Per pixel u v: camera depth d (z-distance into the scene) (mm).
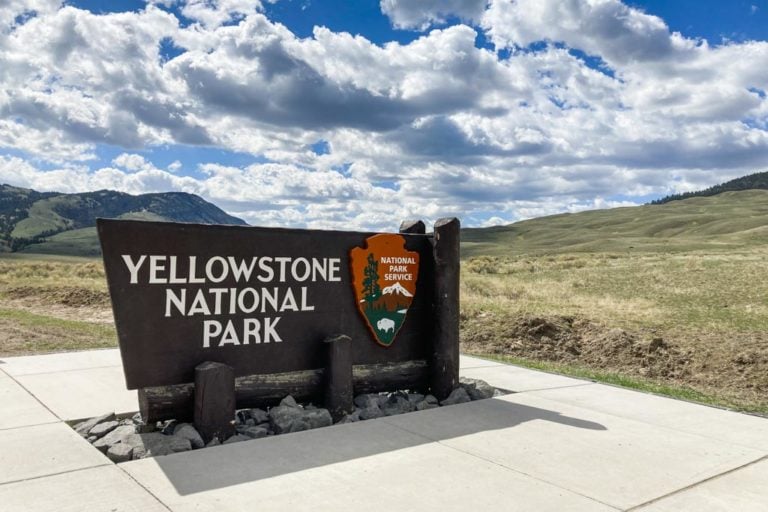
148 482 3988
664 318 14789
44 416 5605
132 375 5004
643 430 5449
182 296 5262
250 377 5664
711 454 4773
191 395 5234
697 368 10328
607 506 3723
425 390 6910
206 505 3621
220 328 5465
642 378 9789
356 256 6320
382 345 6535
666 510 3678
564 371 9023
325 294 6152
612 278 28203
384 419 5719
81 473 4129
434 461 4508
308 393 5965
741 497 3898
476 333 12930
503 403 6449
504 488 3986
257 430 5254
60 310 16641
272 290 5789
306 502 3701
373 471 4273
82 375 7504
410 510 3613
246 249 5629
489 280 24609
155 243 5145
